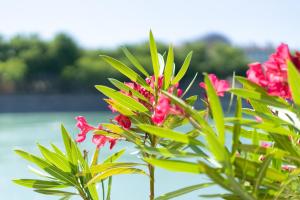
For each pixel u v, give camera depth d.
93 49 43.84
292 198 1.13
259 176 1.07
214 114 1.03
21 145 15.27
